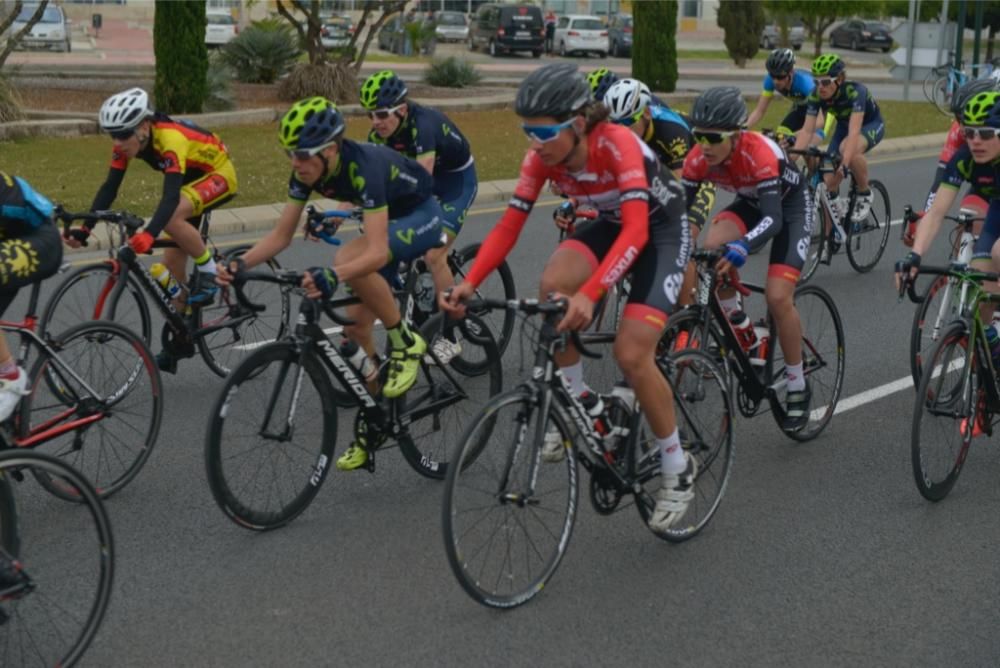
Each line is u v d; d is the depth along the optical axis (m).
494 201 12.26
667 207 4.03
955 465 4.88
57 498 4.65
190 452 5.22
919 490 4.71
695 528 4.44
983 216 6.64
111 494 4.71
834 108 8.99
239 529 4.45
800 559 4.28
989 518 4.67
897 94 25.88
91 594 3.90
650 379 4.02
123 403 4.83
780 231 4.96
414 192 4.80
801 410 5.29
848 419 5.81
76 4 43.50
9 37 16.75
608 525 4.55
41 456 3.39
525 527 4.08
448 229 6.04
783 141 8.17
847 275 9.09
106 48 33.97
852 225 8.95
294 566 4.15
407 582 4.04
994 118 4.66
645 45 23.36
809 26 38.00
